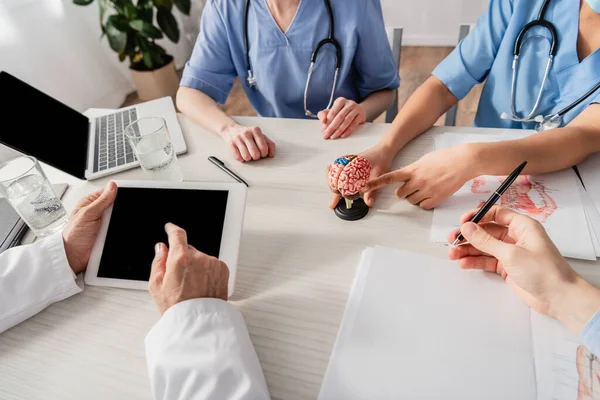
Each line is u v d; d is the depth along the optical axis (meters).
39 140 0.84
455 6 2.81
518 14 0.91
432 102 0.96
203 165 0.90
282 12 1.11
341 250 0.65
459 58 1.01
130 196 0.68
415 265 0.60
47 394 0.51
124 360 0.53
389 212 0.71
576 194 0.68
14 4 2.04
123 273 0.63
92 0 2.24
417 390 0.45
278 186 0.81
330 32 1.10
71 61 2.42
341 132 0.93
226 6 1.13
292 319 0.55
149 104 1.15
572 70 0.88
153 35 2.37
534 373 0.45
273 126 1.00
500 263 0.56
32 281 0.61
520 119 0.95
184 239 0.57
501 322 0.51
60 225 0.77
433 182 0.70
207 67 1.21
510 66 0.97
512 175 0.59
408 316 0.53
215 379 0.45
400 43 1.24
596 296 0.46
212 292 0.55
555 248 0.50
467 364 0.47
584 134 0.73
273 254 0.66
